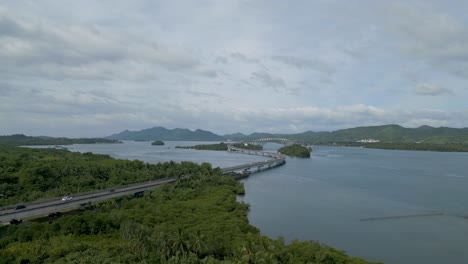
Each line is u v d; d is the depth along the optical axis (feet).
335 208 597.93
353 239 436.35
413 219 529.86
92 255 309.22
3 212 446.19
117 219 424.46
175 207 504.84
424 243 425.28
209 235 347.77
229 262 284.20
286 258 310.65
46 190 624.59
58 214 508.53
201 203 536.83
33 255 308.81
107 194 593.01
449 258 380.37
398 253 392.47
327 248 349.00
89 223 402.72
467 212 572.51
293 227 482.28
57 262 289.33
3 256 303.27
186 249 314.14
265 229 470.39
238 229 388.37
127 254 312.71
